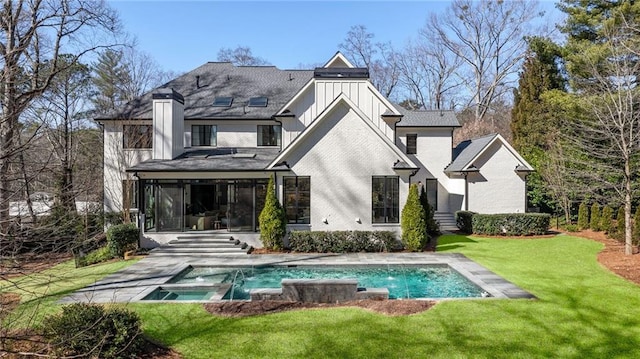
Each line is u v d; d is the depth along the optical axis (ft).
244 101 84.38
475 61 156.04
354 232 58.34
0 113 20.97
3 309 20.61
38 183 24.67
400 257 53.83
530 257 52.21
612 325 27.68
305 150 60.95
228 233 61.62
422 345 24.86
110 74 128.88
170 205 61.93
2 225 19.56
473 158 80.07
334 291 33.99
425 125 88.63
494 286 37.70
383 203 61.26
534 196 86.38
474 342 25.21
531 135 96.84
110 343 21.63
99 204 64.85
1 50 22.02
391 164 61.00
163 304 32.89
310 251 58.03
